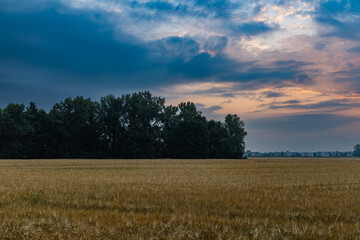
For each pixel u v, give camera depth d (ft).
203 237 21.58
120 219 26.91
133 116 322.75
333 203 36.91
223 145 348.59
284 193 46.21
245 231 23.45
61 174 89.04
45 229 23.44
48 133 284.61
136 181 65.51
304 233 22.59
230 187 53.52
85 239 21.30
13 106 273.33
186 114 347.36
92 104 316.81
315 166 144.36
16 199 40.09
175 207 33.76
